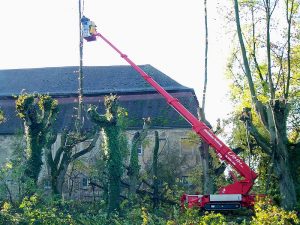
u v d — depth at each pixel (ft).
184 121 146.92
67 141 105.40
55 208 88.53
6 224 82.12
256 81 111.75
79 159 132.26
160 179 127.24
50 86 162.71
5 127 152.05
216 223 76.84
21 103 96.12
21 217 83.25
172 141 144.97
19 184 95.25
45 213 84.07
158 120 147.43
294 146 88.43
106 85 160.25
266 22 105.50
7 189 99.40
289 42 106.52
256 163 97.60
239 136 101.09
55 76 166.81
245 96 112.06
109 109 95.91
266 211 75.20
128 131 144.77
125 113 117.80
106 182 104.68
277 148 84.07
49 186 114.01
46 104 99.09
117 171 94.07
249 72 90.63
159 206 99.30
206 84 99.30
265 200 79.25
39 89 162.09
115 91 156.46
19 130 128.57
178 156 141.90
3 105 158.61
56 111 100.53
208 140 89.92
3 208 88.58
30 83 164.96
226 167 96.58
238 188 86.48
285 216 72.69
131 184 101.86
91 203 107.96
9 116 155.22
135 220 85.97
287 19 108.27
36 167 95.91
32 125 95.96
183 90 155.63
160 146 144.87
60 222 84.58
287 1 107.76
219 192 86.99
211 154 97.71
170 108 151.12
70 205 99.35
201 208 85.51
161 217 87.30
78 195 137.08
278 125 84.38
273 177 89.10
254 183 90.12
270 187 88.69
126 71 164.86
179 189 114.01
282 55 111.14
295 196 83.35
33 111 96.32
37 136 96.48
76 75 165.99
